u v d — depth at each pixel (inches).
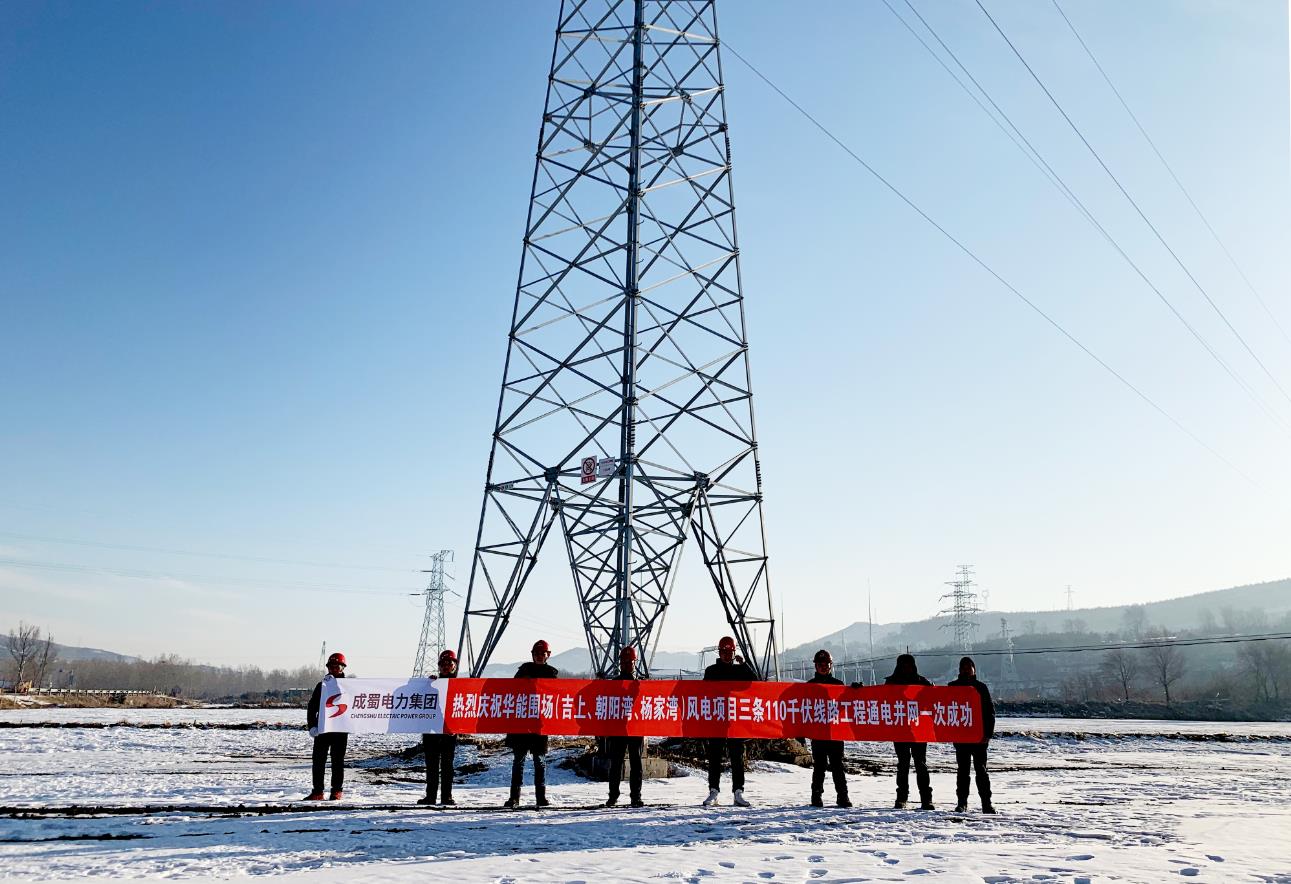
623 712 537.0
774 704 545.6
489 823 433.7
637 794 530.9
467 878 290.2
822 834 400.2
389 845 361.7
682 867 310.7
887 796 672.4
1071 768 1109.7
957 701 534.6
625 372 1013.8
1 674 5743.1
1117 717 3646.7
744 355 1088.2
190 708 3316.9
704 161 1140.5
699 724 542.0
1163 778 912.9
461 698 541.0
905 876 291.9
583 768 788.0
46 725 1596.9
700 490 1055.0
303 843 366.0
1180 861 324.8
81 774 764.0
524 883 281.4
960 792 528.4
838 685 552.1
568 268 1069.8
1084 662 6884.8
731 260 1117.7
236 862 320.5
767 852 345.4
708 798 537.3
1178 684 5570.9
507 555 1011.9
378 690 558.6
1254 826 450.0
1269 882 282.8
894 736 544.1
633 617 954.7
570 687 534.6
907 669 562.6
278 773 799.7
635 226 1056.2
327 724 558.6
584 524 1027.9
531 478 1029.2
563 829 412.2
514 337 1060.5
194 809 488.4
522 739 524.4
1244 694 4306.1
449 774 538.0
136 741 1291.8
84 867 307.4
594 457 998.4
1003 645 6801.2
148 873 298.8
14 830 400.2
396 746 1288.1
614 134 1111.6
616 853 342.6
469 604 990.4
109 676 6943.9
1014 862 321.4
